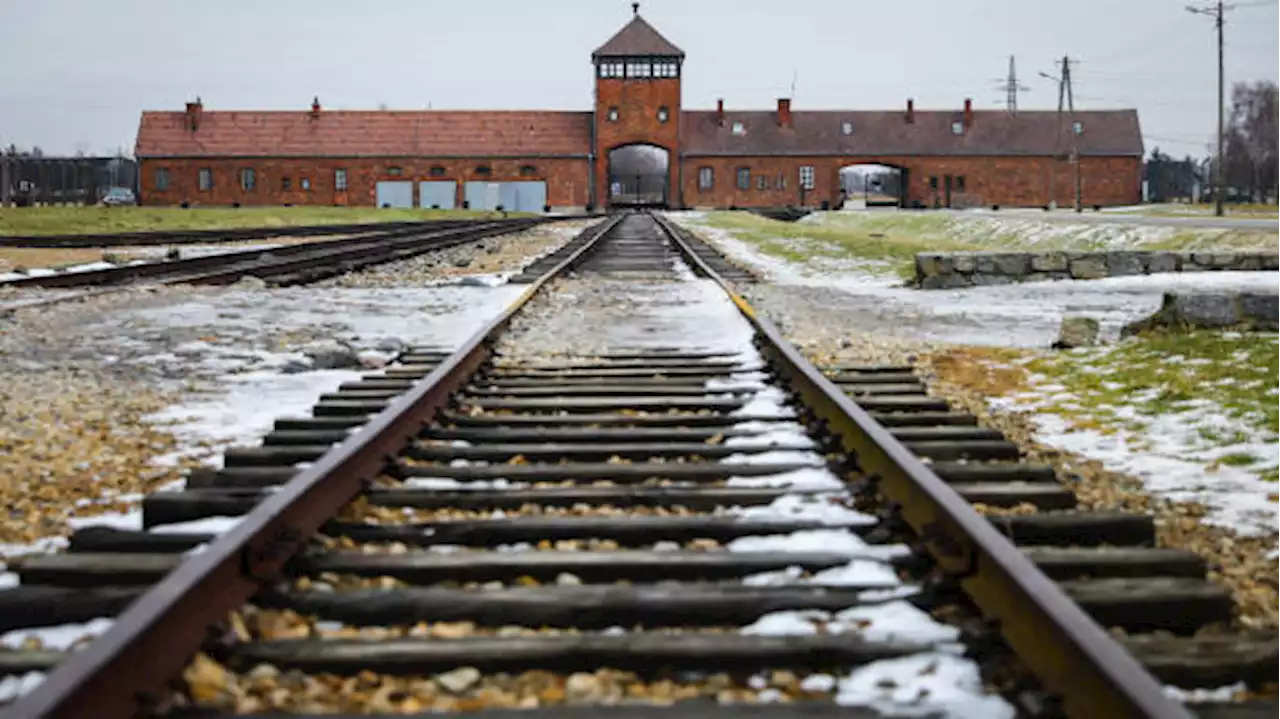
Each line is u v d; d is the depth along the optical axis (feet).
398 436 20.08
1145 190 475.31
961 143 360.28
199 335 37.37
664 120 348.38
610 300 51.01
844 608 12.53
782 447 20.34
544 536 15.39
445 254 85.92
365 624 12.43
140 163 350.43
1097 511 16.57
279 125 355.36
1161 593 12.64
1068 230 134.41
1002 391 29.63
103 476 19.80
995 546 11.74
